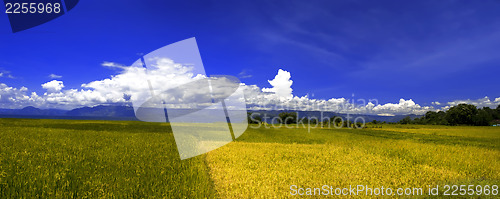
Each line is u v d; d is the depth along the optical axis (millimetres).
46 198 5809
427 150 16312
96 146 13852
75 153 11352
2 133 18109
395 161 11898
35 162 9156
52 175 7457
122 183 6992
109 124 36500
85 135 19234
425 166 10625
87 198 5945
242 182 7395
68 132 20984
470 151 16234
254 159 11414
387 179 8445
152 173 8219
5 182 6551
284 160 11555
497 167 11055
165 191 6531
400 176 8969
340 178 8406
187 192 6523
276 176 8336
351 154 13820
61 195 5898
